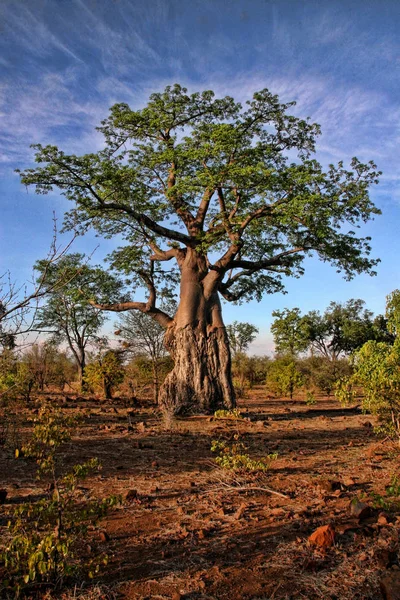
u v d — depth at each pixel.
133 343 20.03
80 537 4.02
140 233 16.45
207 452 8.40
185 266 15.58
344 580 3.34
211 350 15.02
